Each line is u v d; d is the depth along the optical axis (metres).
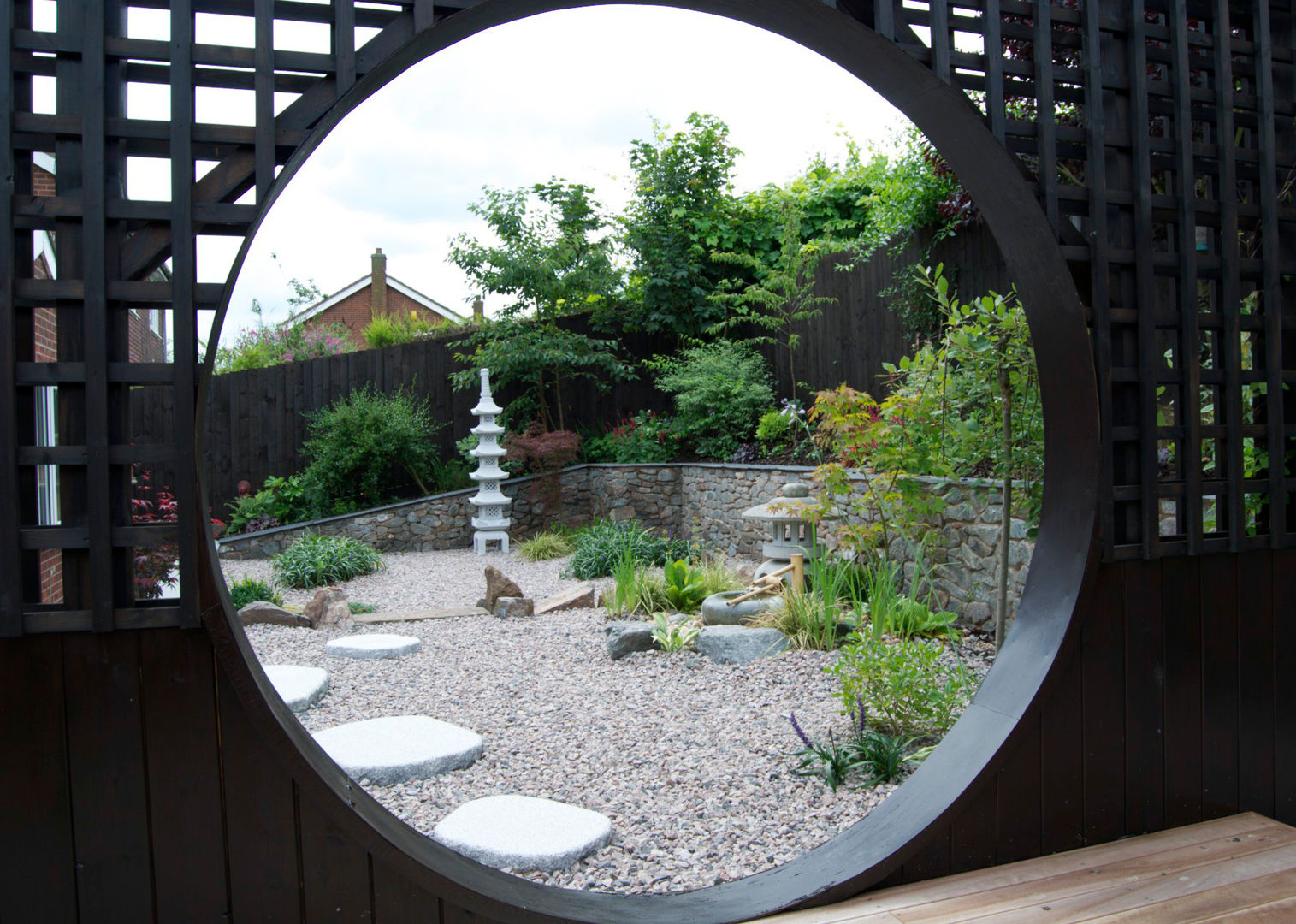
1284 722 2.49
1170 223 2.34
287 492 10.12
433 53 1.84
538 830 2.73
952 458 4.68
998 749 2.13
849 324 9.22
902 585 5.71
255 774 1.64
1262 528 2.62
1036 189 2.18
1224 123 2.35
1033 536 4.09
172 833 1.61
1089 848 2.23
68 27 1.50
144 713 1.59
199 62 1.57
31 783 1.54
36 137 1.54
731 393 10.06
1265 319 2.41
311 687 4.31
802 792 3.10
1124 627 2.27
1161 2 2.30
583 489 10.80
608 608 6.16
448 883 1.76
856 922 1.88
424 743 3.49
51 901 1.56
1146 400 2.24
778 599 5.36
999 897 1.96
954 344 4.22
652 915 1.96
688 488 9.94
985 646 4.76
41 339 4.73
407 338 12.94
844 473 5.41
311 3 1.65
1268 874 2.04
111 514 1.55
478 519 9.83
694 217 11.13
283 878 1.67
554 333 11.03
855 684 3.52
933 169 7.25
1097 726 2.25
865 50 2.07
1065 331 2.22
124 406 1.56
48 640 1.54
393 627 6.04
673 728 3.84
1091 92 2.20
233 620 1.73
